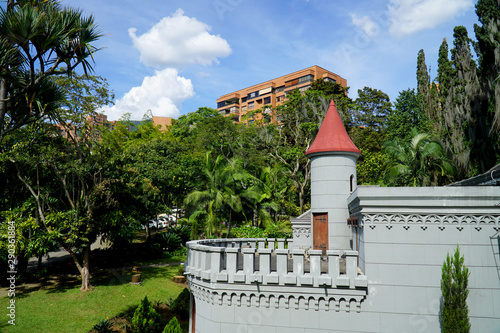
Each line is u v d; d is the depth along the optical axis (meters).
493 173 10.91
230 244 16.91
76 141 22.88
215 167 36.34
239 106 106.69
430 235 10.26
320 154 16.20
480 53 30.75
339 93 59.75
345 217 15.58
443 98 37.69
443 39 40.06
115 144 28.03
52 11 11.45
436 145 28.09
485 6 29.25
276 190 42.88
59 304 20.61
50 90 13.05
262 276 11.27
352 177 16.16
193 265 13.10
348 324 10.67
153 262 32.91
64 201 24.59
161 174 39.06
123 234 26.27
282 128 56.41
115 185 24.41
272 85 95.88
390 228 10.51
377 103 65.50
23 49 11.22
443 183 30.84
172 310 20.44
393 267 10.41
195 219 34.19
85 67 12.81
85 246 22.98
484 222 10.01
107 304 21.25
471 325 9.66
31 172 22.27
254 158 48.38
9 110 12.74
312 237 16.16
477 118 29.83
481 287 9.78
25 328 17.28
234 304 11.52
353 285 10.56
